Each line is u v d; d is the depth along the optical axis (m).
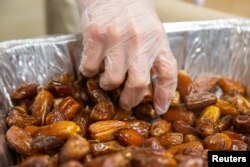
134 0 0.54
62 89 0.55
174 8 0.82
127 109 0.55
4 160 0.49
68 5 0.85
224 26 0.64
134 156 0.42
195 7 0.82
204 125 0.52
